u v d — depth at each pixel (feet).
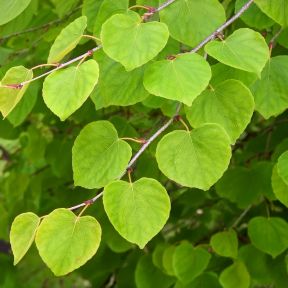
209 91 2.72
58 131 5.31
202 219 5.14
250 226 3.70
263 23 3.15
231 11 3.54
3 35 3.77
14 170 5.70
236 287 3.88
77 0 3.76
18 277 6.82
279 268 4.00
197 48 2.74
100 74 2.87
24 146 5.25
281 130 4.42
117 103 2.86
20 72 2.66
